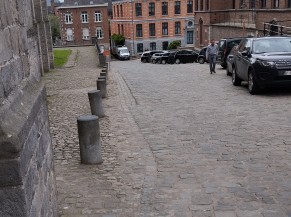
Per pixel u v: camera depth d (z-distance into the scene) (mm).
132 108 12141
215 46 21016
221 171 6348
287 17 31312
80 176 6379
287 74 12844
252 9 41969
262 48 14242
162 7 79688
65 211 5117
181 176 6211
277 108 11023
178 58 46688
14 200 2846
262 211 4938
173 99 13406
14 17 3523
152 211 5066
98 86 14180
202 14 52875
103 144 8180
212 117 10250
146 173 6406
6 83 3068
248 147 7543
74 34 84688
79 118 7000
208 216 4859
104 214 5016
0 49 2938
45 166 4078
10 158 2773
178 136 8578
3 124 2781
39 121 3914
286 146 7512
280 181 5840
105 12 84375
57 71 28281
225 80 18078
